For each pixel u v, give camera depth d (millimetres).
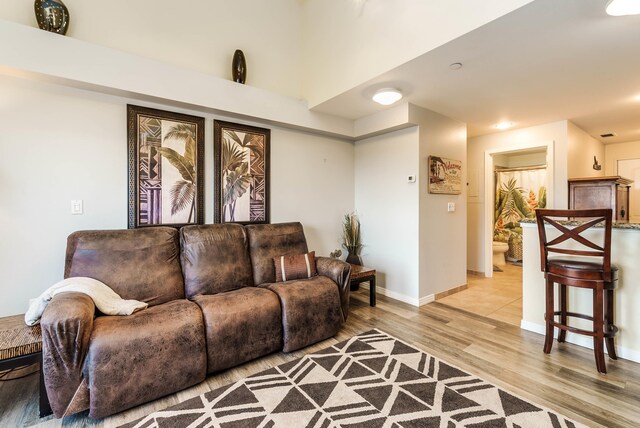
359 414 1632
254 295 2312
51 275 2305
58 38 2166
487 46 2148
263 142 3408
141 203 2639
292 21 3729
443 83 2787
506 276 4789
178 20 2924
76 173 2391
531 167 5707
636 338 2170
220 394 1830
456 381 1933
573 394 1797
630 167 5141
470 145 4867
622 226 2209
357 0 2848
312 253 3096
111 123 2531
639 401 1729
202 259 2572
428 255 3537
